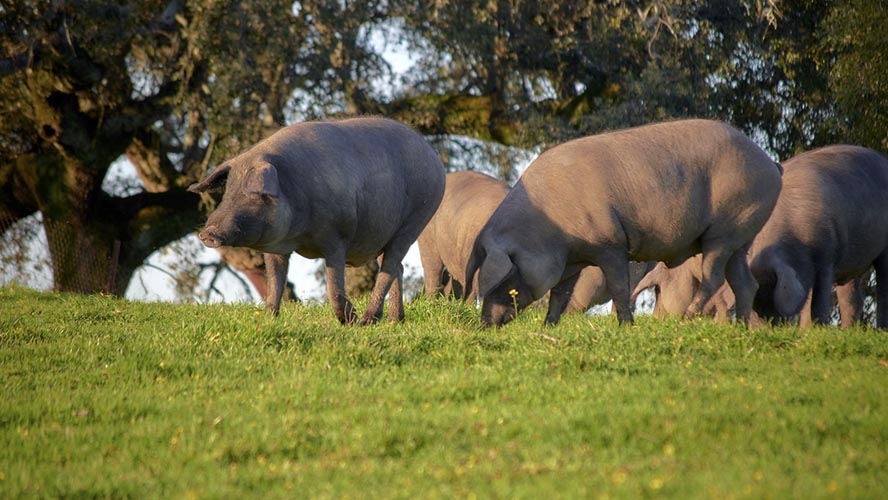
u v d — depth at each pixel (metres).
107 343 35.12
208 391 28.89
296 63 89.38
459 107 97.25
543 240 38.47
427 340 34.38
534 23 94.88
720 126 39.78
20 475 21.81
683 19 89.31
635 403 24.94
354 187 37.16
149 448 23.83
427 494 19.42
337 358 32.12
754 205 39.31
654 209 38.25
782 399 25.70
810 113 92.06
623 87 92.19
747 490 18.38
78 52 84.31
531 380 28.31
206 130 92.12
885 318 50.69
